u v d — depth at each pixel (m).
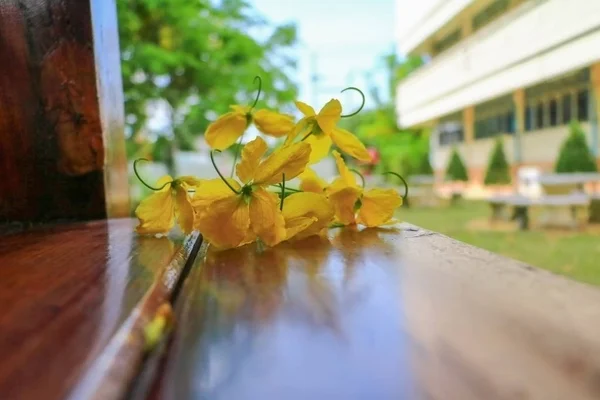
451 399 0.05
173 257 0.12
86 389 0.05
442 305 0.09
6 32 0.20
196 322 0.08
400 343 0.07
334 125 0.19
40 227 0.19
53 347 0.06
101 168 0.21
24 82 0.20
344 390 0.06
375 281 0.10
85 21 0.20
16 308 0.08
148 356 0.07
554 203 1.61
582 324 0.08
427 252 0.14
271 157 0.15
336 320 0.08
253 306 0.09
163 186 0.16
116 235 0.17
